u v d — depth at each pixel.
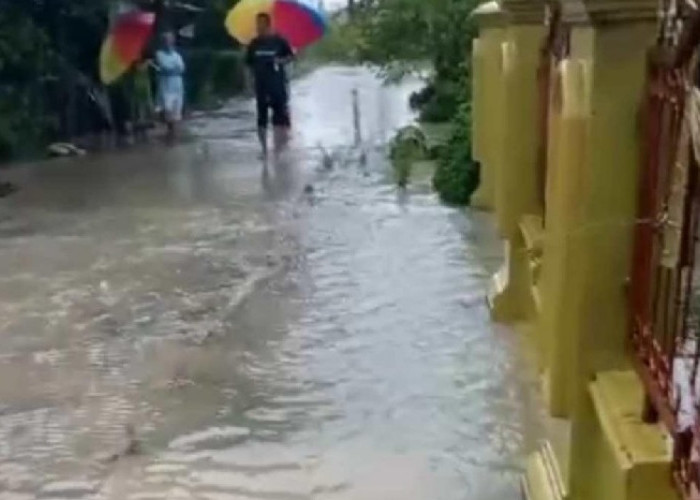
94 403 5.66
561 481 4.11
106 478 4.83
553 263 3.78
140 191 11.65
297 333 6.64
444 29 13.93
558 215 3.66
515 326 6.57
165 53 16.84
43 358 6.35
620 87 3.47
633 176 3.52
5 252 8.98
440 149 11.68
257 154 14.12
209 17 20.53
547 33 5.02
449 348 6.27
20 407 5.63
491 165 7.64
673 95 3.05
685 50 2.88
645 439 3.25
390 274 7.89
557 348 3.72
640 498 3.16
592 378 3.68
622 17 3.40
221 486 4.71
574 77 3.54
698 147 2.75
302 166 12.97
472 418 5.30
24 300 7.53
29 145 14.27
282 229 9.48
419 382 5.78
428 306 7.07
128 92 16.28
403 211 10.02
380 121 16.83
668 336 3.17
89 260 8.62
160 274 8.11
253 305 7.25
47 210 10.73
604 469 3.62
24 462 5.01
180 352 6.39
